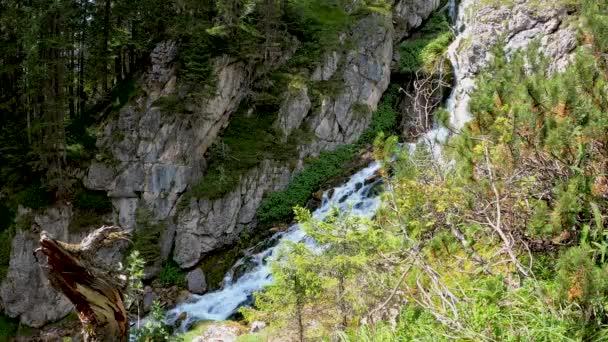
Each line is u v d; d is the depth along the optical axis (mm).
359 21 21562
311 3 22438
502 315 4078
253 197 17875
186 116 17953
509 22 16000
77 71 21688
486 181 5520
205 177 18047
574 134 4852
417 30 24500
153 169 17859
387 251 6832
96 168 18078
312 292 7500
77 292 3479
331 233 7531
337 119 19781
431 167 6965
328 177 18609
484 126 6254
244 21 19453
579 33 5852
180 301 15945
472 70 16906
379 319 5848
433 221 6121
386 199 6648
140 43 19469
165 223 17531
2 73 19406
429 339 4328
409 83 21484
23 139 19156
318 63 20188
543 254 5086
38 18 15977
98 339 3594
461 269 5617
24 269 16766
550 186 5273
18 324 16547
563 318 3732
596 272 3572
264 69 19625
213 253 17375
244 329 13172
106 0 19438
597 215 4113
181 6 19219
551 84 5285
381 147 6395
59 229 17312
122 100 19016
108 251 16672
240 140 18828
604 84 5062
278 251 8156
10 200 17688
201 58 18250
